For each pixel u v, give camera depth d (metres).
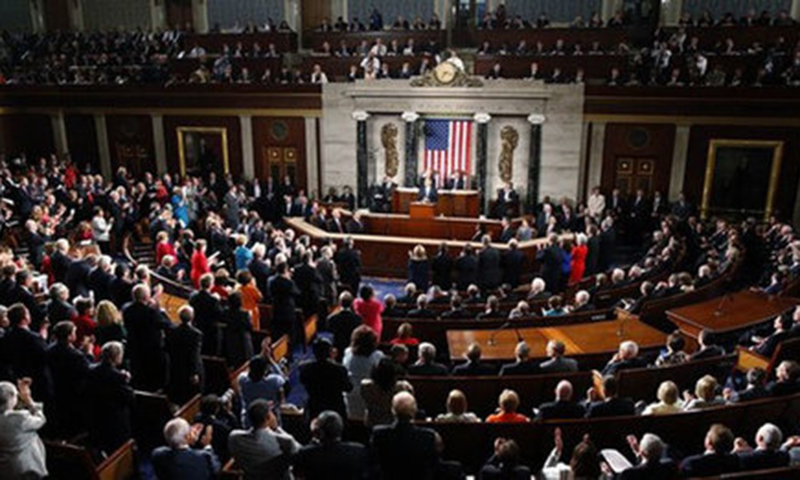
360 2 26.12
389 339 10.44
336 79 23.14
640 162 20.34
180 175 23.89
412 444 4.66
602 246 16.59
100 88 23.70
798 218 19.55
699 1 23.20
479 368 8.20
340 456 4.59
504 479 4.94
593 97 19.97
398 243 16.62
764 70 19.23
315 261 13.63
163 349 8.09
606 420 6.55
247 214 16.80
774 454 5.70
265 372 6.50
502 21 23.34
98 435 6.80
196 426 5.87
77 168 23.84
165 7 28.19
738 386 9.43
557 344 8.22
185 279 14.98
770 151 19.34
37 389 7.18
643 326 10.06
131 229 18.39
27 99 24.55
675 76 19.89
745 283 15.30
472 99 20.52
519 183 21.16
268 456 4.97
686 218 18.62
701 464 5.59
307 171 22.69
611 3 23.88
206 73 23.30
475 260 14.19
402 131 21.48
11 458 5.61
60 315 8.63
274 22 27.02
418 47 23.14
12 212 17.95
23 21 29.50
